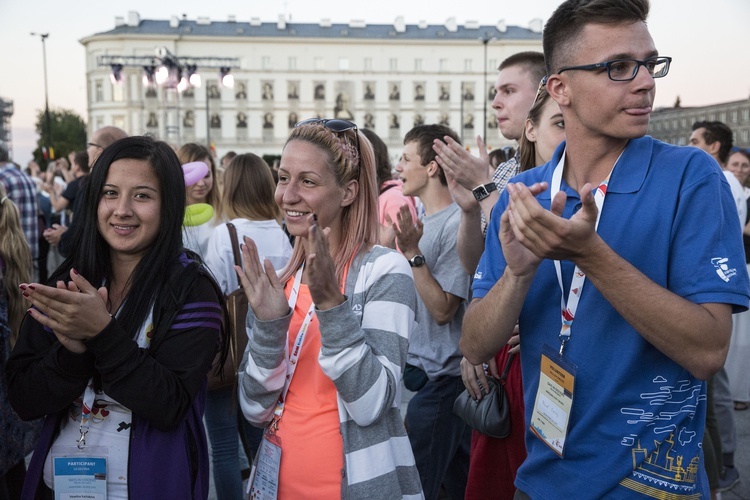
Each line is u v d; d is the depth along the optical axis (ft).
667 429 4.34
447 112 233.55
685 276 4.15
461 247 7.95
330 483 5.25
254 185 10.59
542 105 7.30
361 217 5.78
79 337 4.94
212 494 10.91
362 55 231.30
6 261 8.04
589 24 4.24
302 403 5.44
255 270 5.25
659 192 4.32
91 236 5.65
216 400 9.41
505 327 4.71
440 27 247.09
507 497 6.98
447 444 8.33
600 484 4.47
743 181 16.06
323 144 5.52
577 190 4.67
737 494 10.42
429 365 8.34
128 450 5.28
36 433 7.25
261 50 229.25
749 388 13.23
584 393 4.52
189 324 5.41
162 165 5.59
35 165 45.44
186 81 112.98
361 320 5.48
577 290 4.57
